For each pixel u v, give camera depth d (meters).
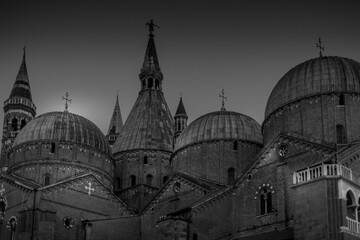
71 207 68.94
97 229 66.75
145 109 92.44
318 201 46.38
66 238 67.25
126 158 87.25
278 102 66.12
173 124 94.56
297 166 56.78
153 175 86.06
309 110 62.97
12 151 77.75
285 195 56.59
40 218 64.50
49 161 74.62
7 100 97.88
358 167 52.59
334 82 63.03
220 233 60.50
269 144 60.00
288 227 55.12
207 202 61.16
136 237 69.50
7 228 68.06
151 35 103.56
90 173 72.25
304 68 66.25
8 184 70.75
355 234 45.22
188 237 58.78
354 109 61.78
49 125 77.25
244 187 61.22
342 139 60.75
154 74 98.06
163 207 69.62
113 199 73.75
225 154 71.75
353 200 47.44
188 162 73.50
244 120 74.75
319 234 45.47
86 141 77.69
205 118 76.00
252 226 58.62
